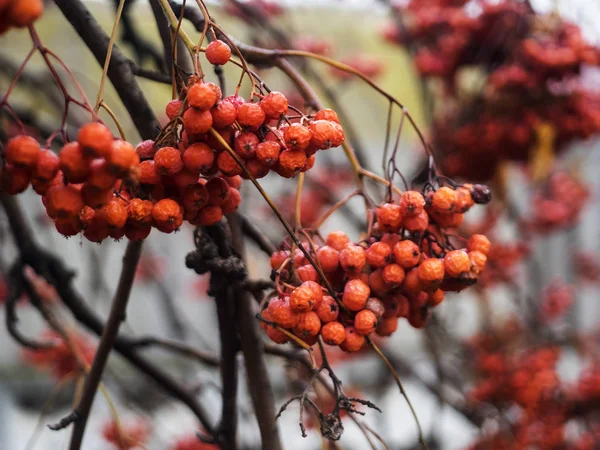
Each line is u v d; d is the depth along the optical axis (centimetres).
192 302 142
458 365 104
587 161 137
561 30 80
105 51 46
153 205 40
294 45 85
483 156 87
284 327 43
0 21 34
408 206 43
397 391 133
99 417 114
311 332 43
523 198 127
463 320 136
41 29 105
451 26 89
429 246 45
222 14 88
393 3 102
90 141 36
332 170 118
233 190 43
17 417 125
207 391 94
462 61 90
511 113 83
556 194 113
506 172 99
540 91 81
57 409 134
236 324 49
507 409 86
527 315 104
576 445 84
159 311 143
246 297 48
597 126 81
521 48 80
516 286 105
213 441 52
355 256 43
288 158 40
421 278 43
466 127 85
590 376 83
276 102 40
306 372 64
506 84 80
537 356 87
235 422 52
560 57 77
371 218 46
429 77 94
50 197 38
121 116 100
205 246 46
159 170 40
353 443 107
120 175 37
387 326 45
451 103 97
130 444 62
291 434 111
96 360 52
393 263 44
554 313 111
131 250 49
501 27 82
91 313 61
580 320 160
